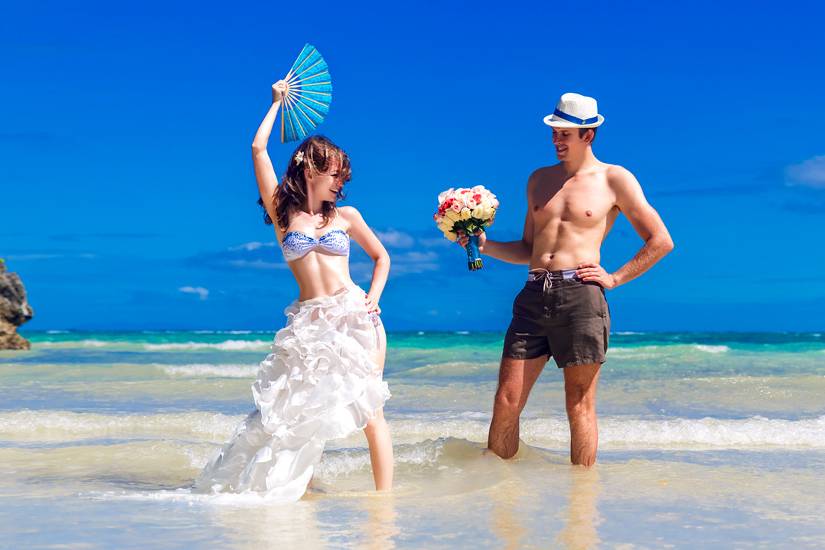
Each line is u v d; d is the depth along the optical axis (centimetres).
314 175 489
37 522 403
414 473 556
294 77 533
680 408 919
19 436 734
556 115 564
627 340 3519
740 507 446
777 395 1012
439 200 603
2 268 2392
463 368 1480
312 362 468
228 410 917
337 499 464
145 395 1063
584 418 565
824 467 573
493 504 449
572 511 434
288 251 487
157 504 446
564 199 561
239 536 377
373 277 498
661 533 390
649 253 545
